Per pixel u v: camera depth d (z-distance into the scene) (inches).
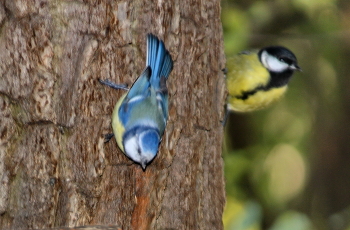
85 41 332.5
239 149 687.7
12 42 320.2
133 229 351.6
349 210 642.2
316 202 682.8
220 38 394.3
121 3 339.3
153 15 350.6
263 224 653.3
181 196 366.0
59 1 327.0
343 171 682.2
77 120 331.9
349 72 693.3
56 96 327.6
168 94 359.9
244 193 647.8
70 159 331.6
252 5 676.1
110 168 343.0
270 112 705.0
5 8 319.3
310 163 694.5
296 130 701.3
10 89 321.4
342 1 693.9
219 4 392.2
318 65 703.7
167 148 358.9
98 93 337.4
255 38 674.2
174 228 364.8
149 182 353.7
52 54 326.0
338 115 691.4
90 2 331.6
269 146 695.1
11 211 324.8
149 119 338.3
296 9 674.8
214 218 388.5
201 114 374.6
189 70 367.2
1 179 321.7
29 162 325.1
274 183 700.7
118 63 343.0
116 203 345.1
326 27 675.4
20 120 324.8
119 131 334.3
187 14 365.1
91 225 335.6
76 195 333.4
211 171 386.6
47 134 326.6
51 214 327.6
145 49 350.9
